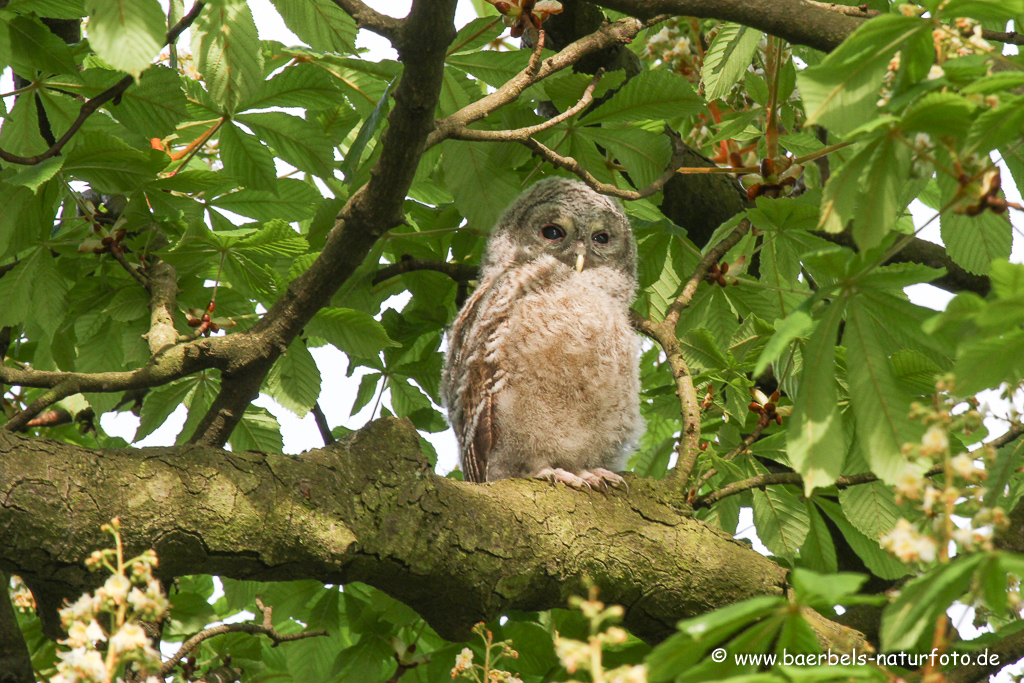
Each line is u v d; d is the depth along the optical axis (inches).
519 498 254.1
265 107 293.7
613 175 334.0
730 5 245.6
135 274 295.6
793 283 314.3
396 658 313.7
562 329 317.1
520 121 311.7
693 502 289.1
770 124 286.4
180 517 207.2
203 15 247.9
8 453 199.3
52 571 199.0
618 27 284.4
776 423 323.9
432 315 379.9
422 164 323.0
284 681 393.4
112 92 265.9
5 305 303.3
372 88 300.0
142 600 143.4
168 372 259.9
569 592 251.1
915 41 156.7
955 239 265.3
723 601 257.6
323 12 262.5
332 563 220.2
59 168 242.1
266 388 348.2
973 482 163.8
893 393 169.5
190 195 316.5
